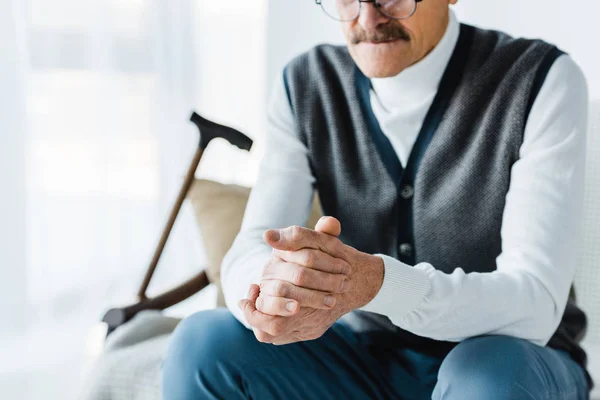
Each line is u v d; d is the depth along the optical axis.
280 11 2.65
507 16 2.06
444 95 1.35
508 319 1.13
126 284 2.78
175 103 2.77
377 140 1.40
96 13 2.64
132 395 1.48
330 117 1.45
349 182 1.43
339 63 1.47
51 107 2.63
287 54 2.66
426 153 1.35
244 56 2.80
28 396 2.36
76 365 2.54
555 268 1.16
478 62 1.35
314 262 1.04
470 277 1.13
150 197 2.78
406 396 1.30
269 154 1.49
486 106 1.32
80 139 2.67
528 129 1.28
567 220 1.19
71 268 2.70
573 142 1.23
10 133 2.53
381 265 1.08
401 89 1.37
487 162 1.31
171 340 1.25
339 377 1.28
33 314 2.64
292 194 1.44
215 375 1.19
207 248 1.82
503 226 1.24
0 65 2.49
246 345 1.21
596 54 1.91
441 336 1.14
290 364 1.23
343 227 1.46
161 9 2.72
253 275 1.25
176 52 2.75
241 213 1.84
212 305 2.89
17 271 2.58
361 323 1.36
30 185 2.61
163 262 2.84
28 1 2.54
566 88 1.27
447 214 1.34
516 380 1.04
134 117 2.73
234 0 2.78
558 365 1.15
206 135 1.83
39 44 2.58
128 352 1.56
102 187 2.71
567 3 1.96
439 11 1.32
